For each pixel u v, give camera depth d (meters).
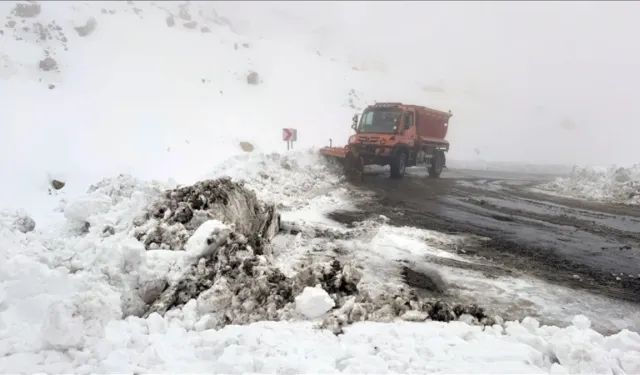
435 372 3.14
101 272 4.37
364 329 3.87
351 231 7.88
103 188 7.26
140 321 3.82
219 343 3.42
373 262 6.25
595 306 4.96
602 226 9.21
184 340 3.56
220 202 6.06
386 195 12.14
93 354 3.17
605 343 3.68
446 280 5.66
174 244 5.20
